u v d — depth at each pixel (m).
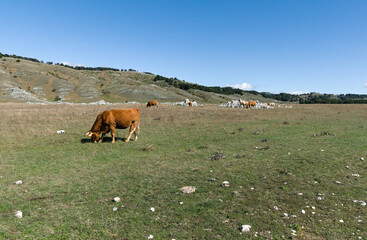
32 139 12.59
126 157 9.52
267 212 5.00
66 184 6.54
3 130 14.48
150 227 4.40
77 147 11.19
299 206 5.29
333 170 7.85
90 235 4.12
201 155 9.95
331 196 5.81
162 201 5.52
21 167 8.03
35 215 4.79
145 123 19.62
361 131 16.45
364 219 4.69
